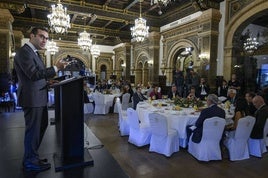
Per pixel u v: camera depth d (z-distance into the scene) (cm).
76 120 207
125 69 1553
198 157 369
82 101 207
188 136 414
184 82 847
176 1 914
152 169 335
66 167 197
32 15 1114
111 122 665
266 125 390
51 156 226
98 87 1111
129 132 482
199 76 822
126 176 189
